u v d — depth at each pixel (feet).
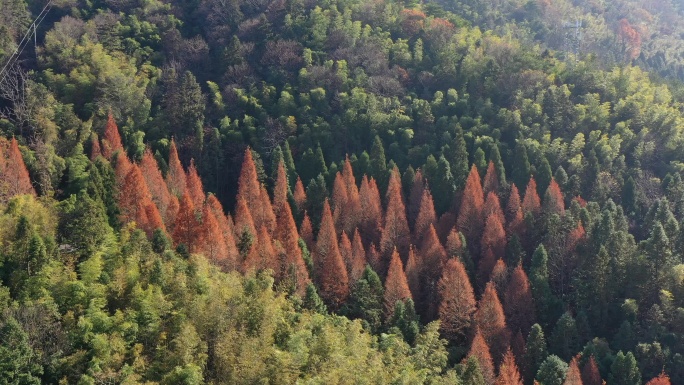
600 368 292.61
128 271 240.73
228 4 587.27
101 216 281.95
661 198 417.69
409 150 453.17
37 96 430.61
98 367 196.85
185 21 583.17
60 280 230.27
